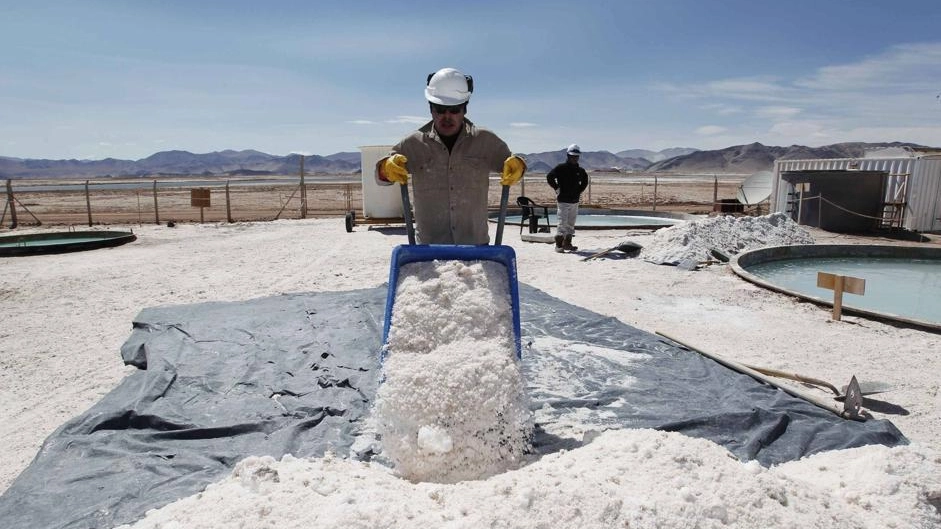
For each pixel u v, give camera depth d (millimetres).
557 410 4141
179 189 51969
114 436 3734
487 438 3066
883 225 16281
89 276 10078
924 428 4133
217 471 3299
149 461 3420
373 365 4875
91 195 44000
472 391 3109
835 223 16172
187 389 4445
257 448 3590
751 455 3566
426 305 3447
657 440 3008
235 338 5598
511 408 3156
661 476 2670
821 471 3248
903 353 5816
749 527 2395
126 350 5590
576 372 4883
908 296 8867
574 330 5969
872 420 4020
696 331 6641
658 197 38875
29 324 7195
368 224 18562
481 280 3580
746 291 8633
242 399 4273
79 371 5590
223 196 40969
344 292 7492
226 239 15219
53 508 2930
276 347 5316
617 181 74000
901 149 19125
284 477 2656
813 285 9625
